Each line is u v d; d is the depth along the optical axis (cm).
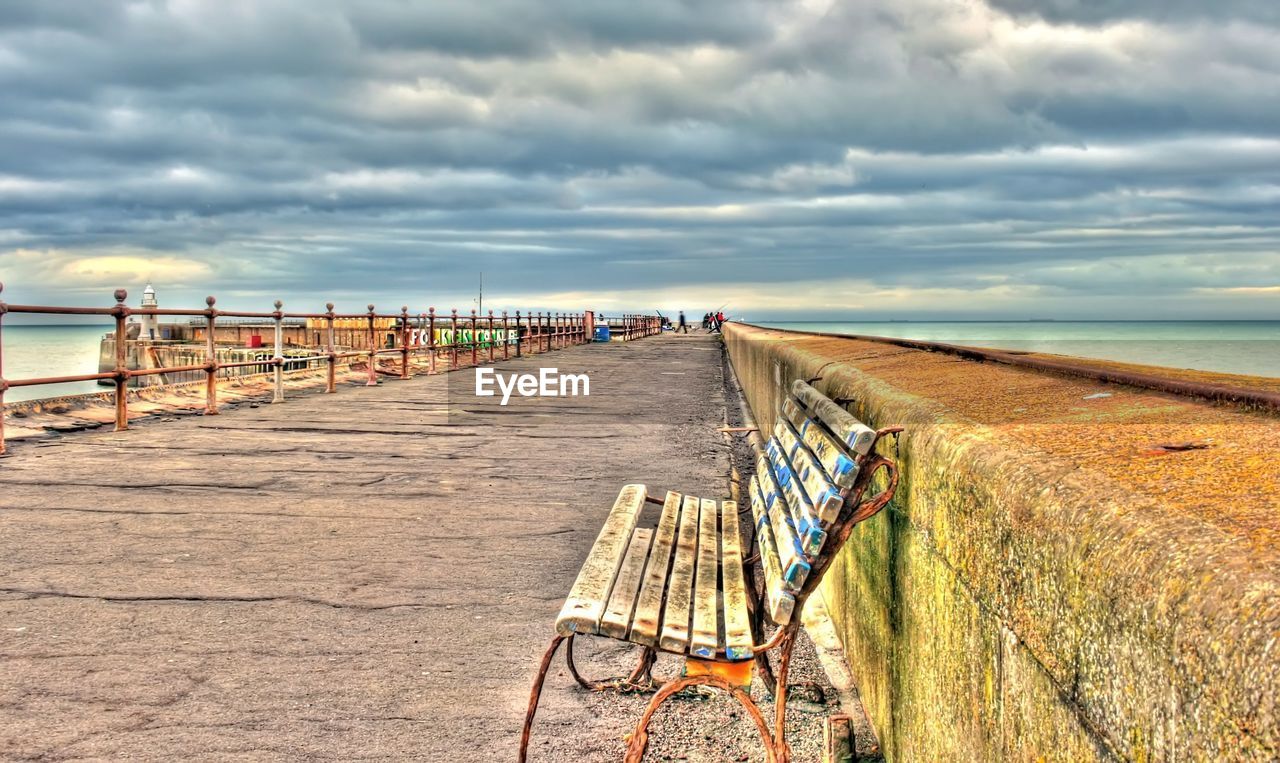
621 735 344
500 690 380
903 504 281
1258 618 104
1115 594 133
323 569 539
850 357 601
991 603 189
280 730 338
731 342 3105
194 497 730
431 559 565
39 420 1102
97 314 1088
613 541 386
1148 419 224
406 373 2139
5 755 314
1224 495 145
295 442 1045
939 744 232
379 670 396
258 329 6538
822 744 339
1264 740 97
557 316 4106
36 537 598
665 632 288
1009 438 213
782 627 284
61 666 391
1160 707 120
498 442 1077
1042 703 161
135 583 505
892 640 297
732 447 1073
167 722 341
